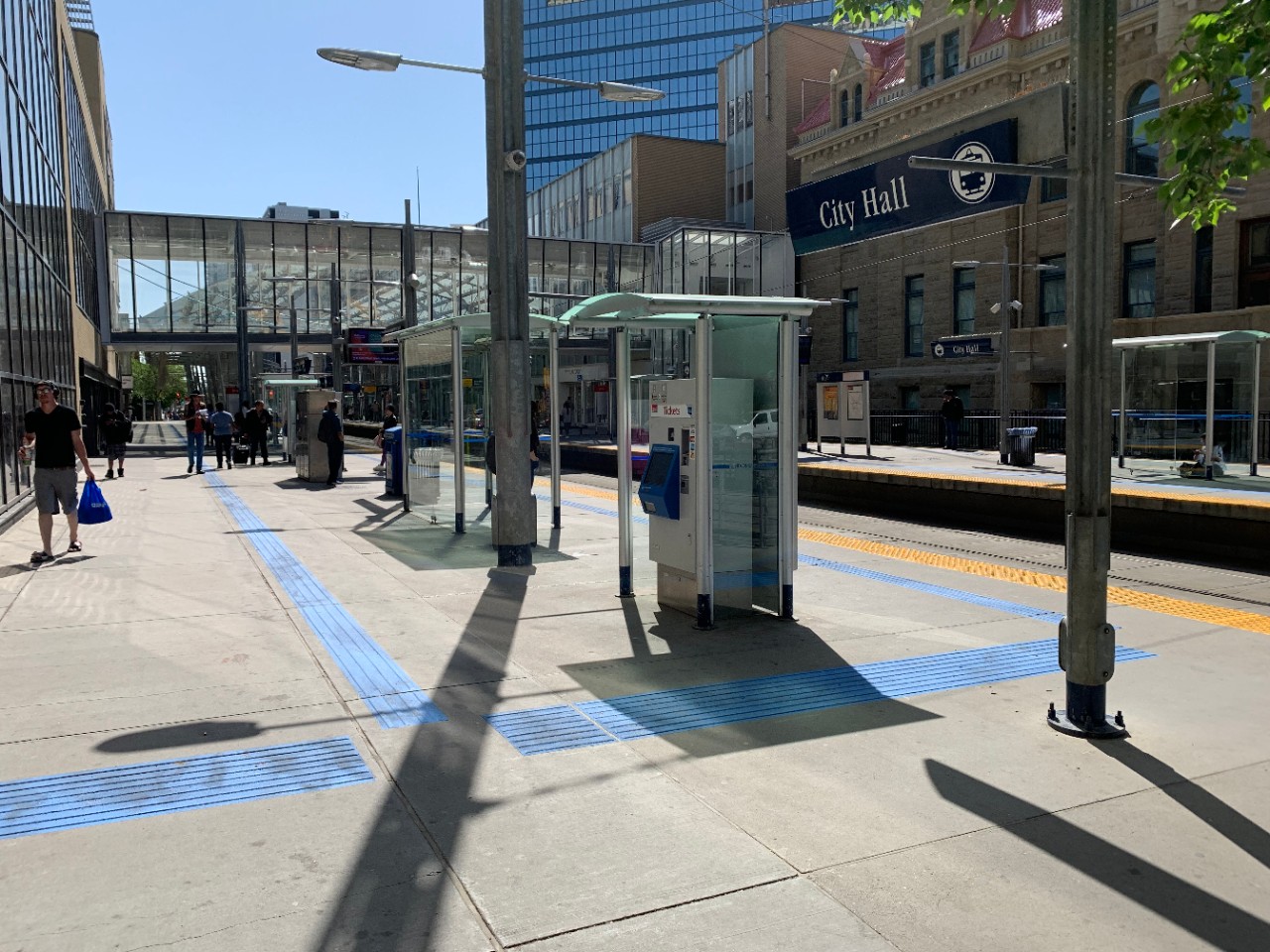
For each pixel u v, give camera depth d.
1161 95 26.23
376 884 3.18
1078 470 4.62
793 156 40.25
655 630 6.73
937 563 9.77
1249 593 8.55
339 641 6.34
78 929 2.91
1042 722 4.84
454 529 11.42
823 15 95.75
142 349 40.91
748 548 7.28
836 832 3.60
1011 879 3.27
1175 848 3.50
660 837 3.54
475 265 43.94
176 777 4.05
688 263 43.41
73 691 5.21
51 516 9.38
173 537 11.03
